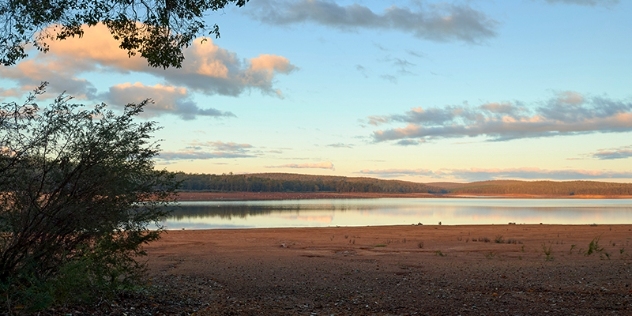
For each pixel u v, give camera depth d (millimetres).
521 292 9234
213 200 130625
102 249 7188
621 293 8883
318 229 30312
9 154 6363
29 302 6324
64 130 6617
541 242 21688
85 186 6723
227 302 8422
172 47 9023
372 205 108688
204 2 8727
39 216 6590
